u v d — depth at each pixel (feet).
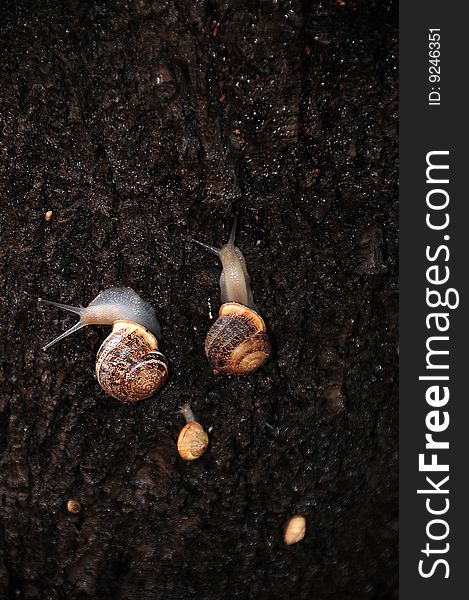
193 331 1.73
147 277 1.71
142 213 1.69
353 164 1.69
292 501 1.81
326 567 1.88
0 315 1.72
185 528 1.80
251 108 1.65
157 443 1.76
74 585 1.83
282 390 1.76
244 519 1.81
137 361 1.68
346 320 1.74
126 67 1.63
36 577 1.83
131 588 1.84
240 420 1.76
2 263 1.70
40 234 1.69
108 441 1.75
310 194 1.70
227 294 1.70
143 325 1.70
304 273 1.72
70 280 1.71
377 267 1.73
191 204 1.68
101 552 1.81
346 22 1.63
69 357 1.72
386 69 1.66
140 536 1.80
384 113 1.67
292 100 1.65
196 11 1.60
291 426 1.77
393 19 1.64
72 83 1.64
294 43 1.62
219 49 1.62
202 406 1.75
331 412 1.77
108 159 1.66
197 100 1.64
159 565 1.82
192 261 1.71
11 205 1.69
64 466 1.76
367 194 1.71
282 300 1.73
